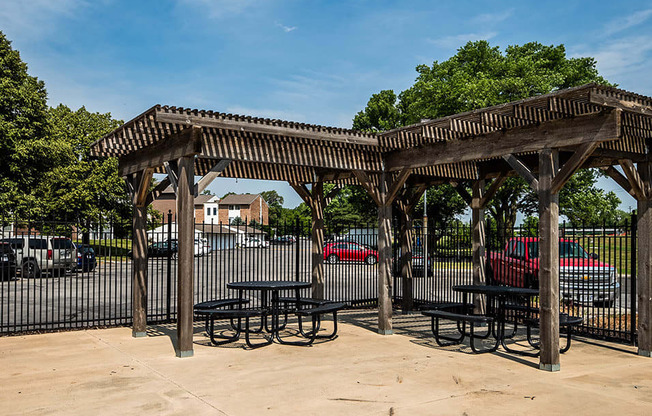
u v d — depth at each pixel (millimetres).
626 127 7078
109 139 8242
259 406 5355
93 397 5641
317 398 5645
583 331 9750
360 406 5375
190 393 5801
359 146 9125
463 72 29094
